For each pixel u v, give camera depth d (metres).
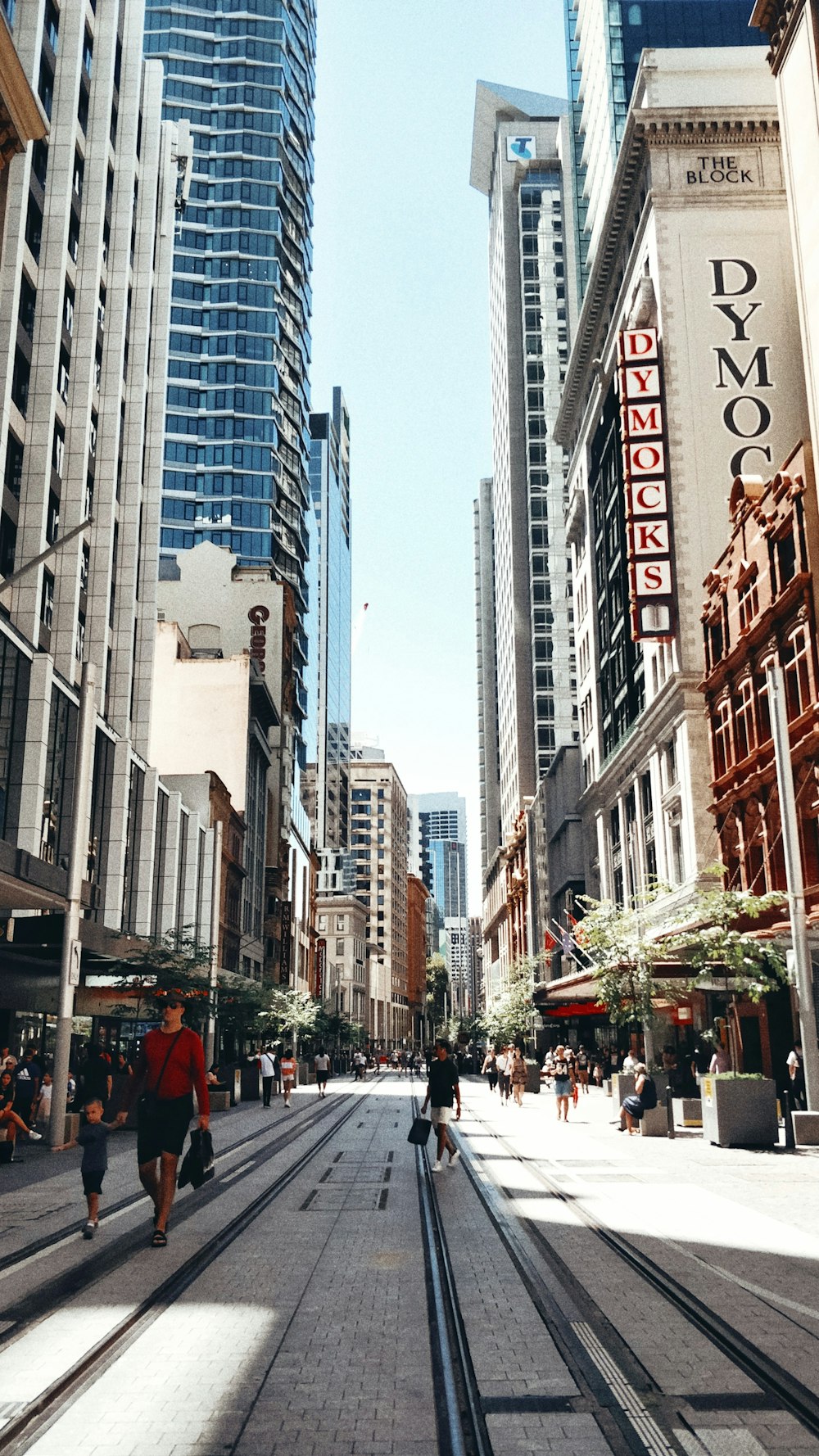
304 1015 57.91
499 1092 46.19
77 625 41.00
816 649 34.53
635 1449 5.62
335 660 199.12
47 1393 6.38
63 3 43.19
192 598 89.25
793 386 51.53
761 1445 5.68
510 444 139.88
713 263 53.16
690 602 48.47
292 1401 6.34
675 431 50.97
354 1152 20.50
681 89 55.25
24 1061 26.42
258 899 78.25
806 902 34.19
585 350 72.31
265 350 141.62
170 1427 5.93
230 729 71.06
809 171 37.41
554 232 146.25
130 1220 12.48
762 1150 21.11
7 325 36.44
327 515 199.75
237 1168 17.86
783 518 36.81
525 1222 12.47
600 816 67.94
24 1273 9.57
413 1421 6.02
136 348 51.62
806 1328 7.92
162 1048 11.09
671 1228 12.09
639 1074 24.81
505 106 152.12
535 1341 7.58
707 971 26.42
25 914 31.05
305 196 159.88
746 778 41.03
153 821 46.16
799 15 37.94
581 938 33.31
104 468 45.44
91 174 44.84
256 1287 9.16
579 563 81.06
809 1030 22.78
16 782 31.59
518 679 132.88
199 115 148.00
